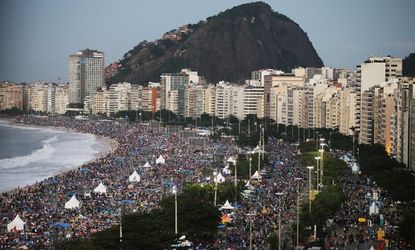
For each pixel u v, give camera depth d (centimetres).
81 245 17650
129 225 18600
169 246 18325
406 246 18988
